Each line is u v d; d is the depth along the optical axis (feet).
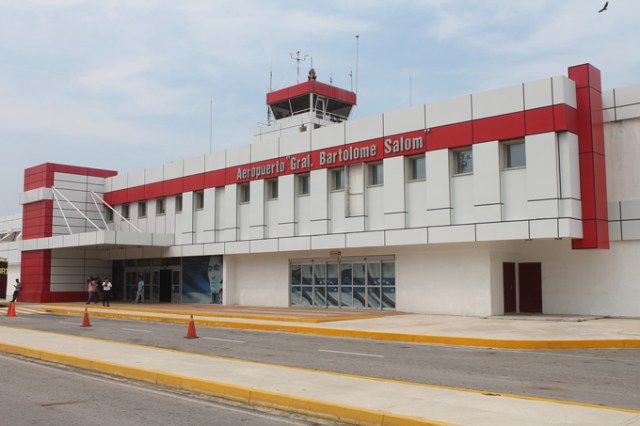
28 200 152.66
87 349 50.85
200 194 129.90
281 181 109.91
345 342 59.82
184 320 86.99
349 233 97.09
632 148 78.89
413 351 52.06
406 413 26.68
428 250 90.84
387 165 93.30
